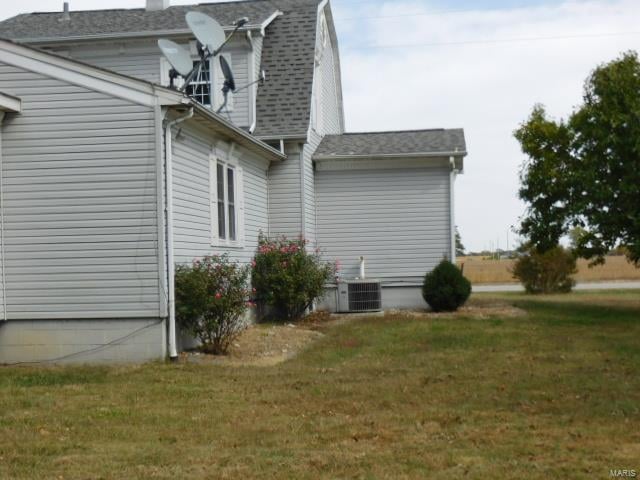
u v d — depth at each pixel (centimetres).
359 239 2100
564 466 635
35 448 711
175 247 1288
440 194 2080
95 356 1241
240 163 1706
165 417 837
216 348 1311
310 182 2050
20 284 1251
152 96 1223
